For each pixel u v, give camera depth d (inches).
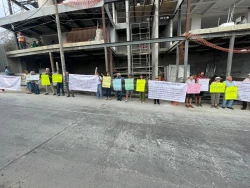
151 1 413.4
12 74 367.6
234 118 192.1
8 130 147.5
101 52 409.4
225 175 89.3
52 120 174.7
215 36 263.3
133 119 182.2
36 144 121.9
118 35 514.9
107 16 382.3
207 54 457.7
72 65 577.6
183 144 125.4
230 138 137.4
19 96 303.1
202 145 124.3
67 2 339.6
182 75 348.5
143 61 484.4
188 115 201.6
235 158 107.0
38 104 242.4
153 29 435.8
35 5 490.6
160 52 452.1
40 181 82.1
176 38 273.4
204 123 173.0
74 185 79.5
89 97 310.5
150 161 101.8
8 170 90.5
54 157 104.6
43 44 507.8
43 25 434.9
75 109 219.3
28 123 165.2
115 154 109.5
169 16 426.0
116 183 81.5
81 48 333.1
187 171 92.4
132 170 92.4
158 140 131.5
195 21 423.5
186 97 252.5
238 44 376.2
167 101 286.7
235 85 233.9
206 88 249.4
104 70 551.8
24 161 99.6
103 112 207.9
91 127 157.1
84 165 96.5
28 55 426.9
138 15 447.5
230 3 355.3
